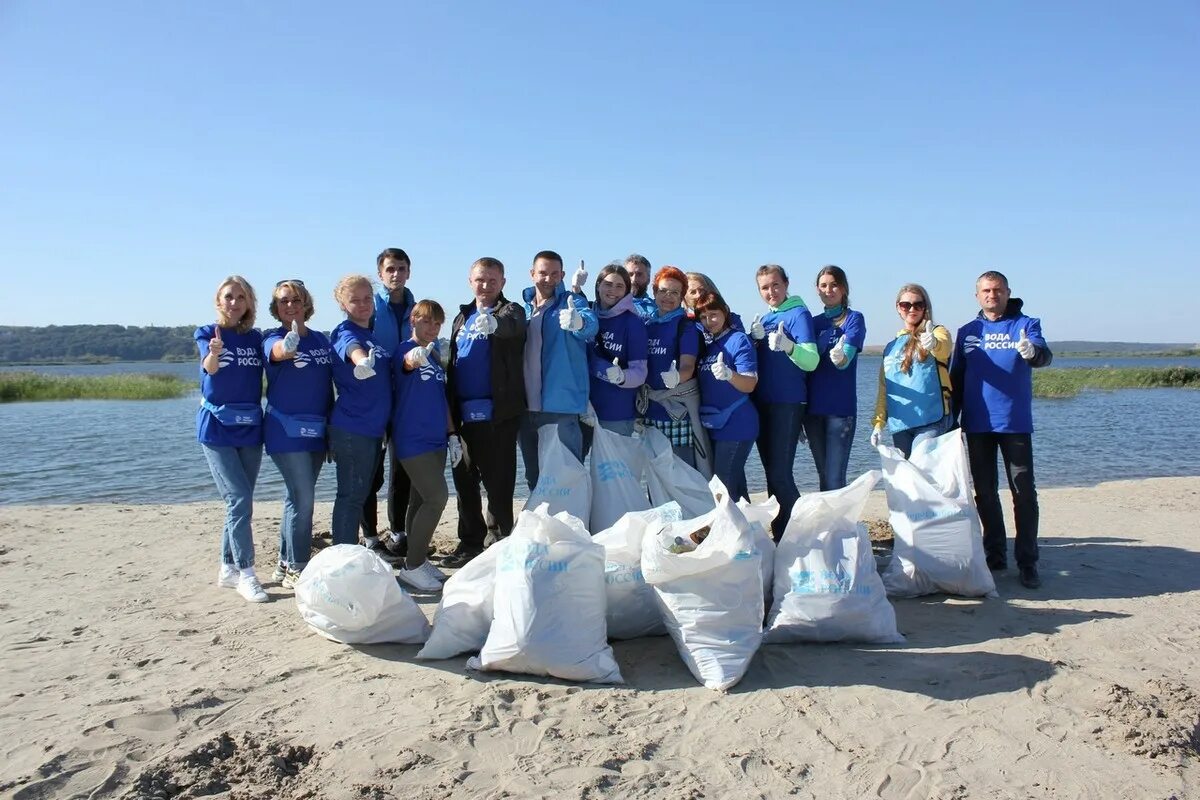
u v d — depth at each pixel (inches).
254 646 175.0
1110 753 127.3
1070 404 1163.3
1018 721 138.0
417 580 217.9
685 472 218.4
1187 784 118.3
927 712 141.6
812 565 175.0
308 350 212.7
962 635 179.9
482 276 219.8
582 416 227.0
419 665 163.5
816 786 118.3
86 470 527.5
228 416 208.5
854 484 181.6
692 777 120.4
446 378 237.3
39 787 115.8
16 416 1011.9
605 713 140.9
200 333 209.6
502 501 229.1
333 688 151.4
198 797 112.9
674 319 229.8
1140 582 223.9
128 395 1505.9
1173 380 1653.5
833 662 163.8
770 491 237.8
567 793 115.3
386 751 126.6
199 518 333.1
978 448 231.5
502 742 130.3
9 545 278.8
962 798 115.4
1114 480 477.1
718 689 149.9
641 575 175.0
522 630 152.5
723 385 223.5
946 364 229.9
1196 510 340.8
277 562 250.2
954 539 204.8
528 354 226.2
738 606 158.4
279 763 122.6
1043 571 236.5
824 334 234.1
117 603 208.8
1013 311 225.8
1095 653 169.0
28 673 159.6
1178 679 155.3
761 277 237.1
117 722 136.3
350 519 214.2
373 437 213.9
